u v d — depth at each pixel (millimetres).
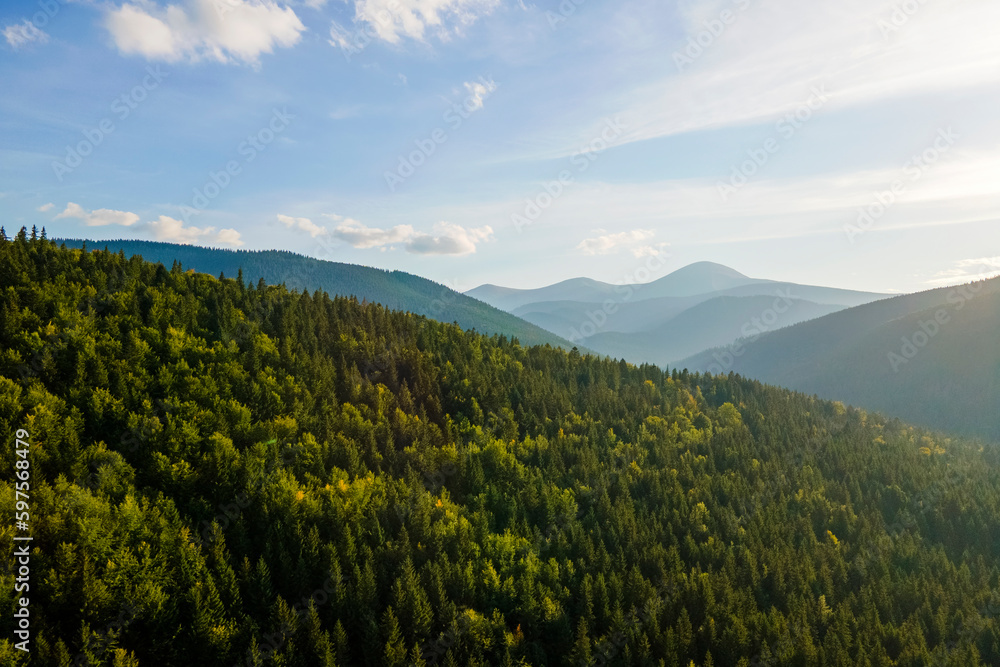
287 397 112562
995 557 129750
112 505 73688
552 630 80375
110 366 96938
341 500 89688
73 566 64000
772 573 100250
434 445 120125
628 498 119500
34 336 97000
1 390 83562
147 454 85750
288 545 80062
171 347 108500
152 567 67750
